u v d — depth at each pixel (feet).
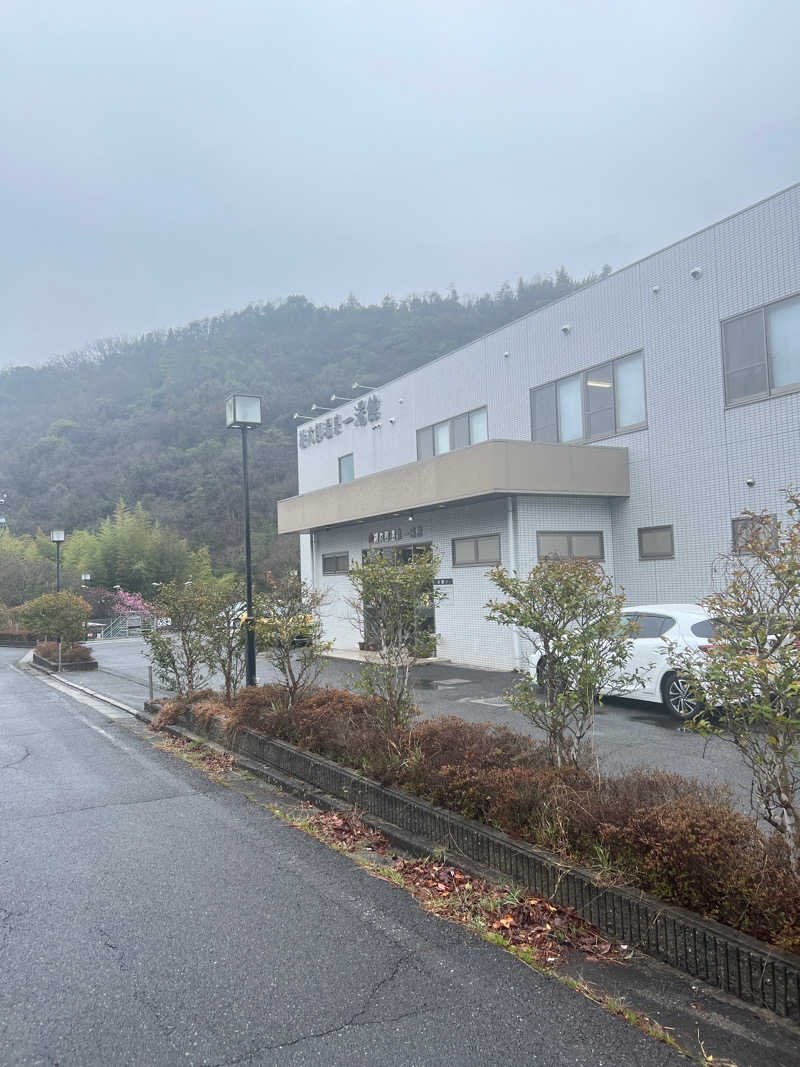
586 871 12.89
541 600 17.48
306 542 81.05
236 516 259.19
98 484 286.46
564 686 17.24
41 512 269.64
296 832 18.35
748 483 43.19
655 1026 9.71
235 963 11.69
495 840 14.74
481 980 11.10
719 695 11.80
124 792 22.47
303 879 15.24
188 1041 9.62
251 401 34.81
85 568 179.73
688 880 11.51
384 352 323.37
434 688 41.57
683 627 31.42
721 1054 9.16
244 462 35.24
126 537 186.29
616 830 12.85
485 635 50.78
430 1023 9.97
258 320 442.09
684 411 46.88
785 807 11.49
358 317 401.49
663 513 48.26
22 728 35.42
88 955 11.98
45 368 455.63
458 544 53.72
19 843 17.71
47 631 69.92
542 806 14.61
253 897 14.32
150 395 365.20
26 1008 10.44
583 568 17.26
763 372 42.55
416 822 17.13
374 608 22.40
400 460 70.95
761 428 42.63
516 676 45.60
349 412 78.79
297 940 12.48
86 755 28.27
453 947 12.20
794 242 40.98
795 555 11.98
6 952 12.12
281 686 28.91
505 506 49.08
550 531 49.65
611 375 51.60
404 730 20.42
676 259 47.37
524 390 58.08
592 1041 9.51
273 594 27.84
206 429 315.58
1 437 367.66
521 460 47.32
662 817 12.50
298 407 310.65
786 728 11.28
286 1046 9.49
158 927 13.00
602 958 11.63
